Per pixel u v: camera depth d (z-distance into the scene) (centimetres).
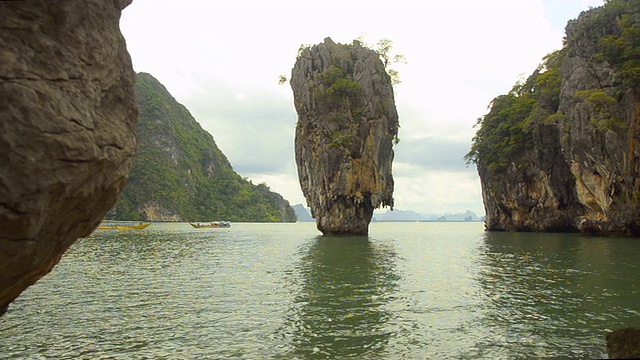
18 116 445
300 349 1126
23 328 1330
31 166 451
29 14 489
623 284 1891
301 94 6216
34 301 1708
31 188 454
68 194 510
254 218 18388
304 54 6309
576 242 4247
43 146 461
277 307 1582
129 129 659
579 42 5100
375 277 2250
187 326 1341
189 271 2561
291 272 2470
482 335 1223
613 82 4581
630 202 4447
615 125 4403
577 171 5003
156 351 1120
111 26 627
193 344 1173
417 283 2061
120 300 1725
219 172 19900
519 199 6988
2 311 639
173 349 1134
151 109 18100
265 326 1334
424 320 1388
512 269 2492
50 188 474
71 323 1383
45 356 1088
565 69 5269
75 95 519
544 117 6106
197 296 1795
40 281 2191
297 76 6306
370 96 6084
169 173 16025
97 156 530
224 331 1288
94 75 564
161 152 16612
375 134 5928
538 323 1327
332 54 6366
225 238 6209
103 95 594
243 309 1557
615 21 4800
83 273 2483
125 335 1255
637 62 4359
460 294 1784
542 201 6575
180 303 1662
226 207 17938
